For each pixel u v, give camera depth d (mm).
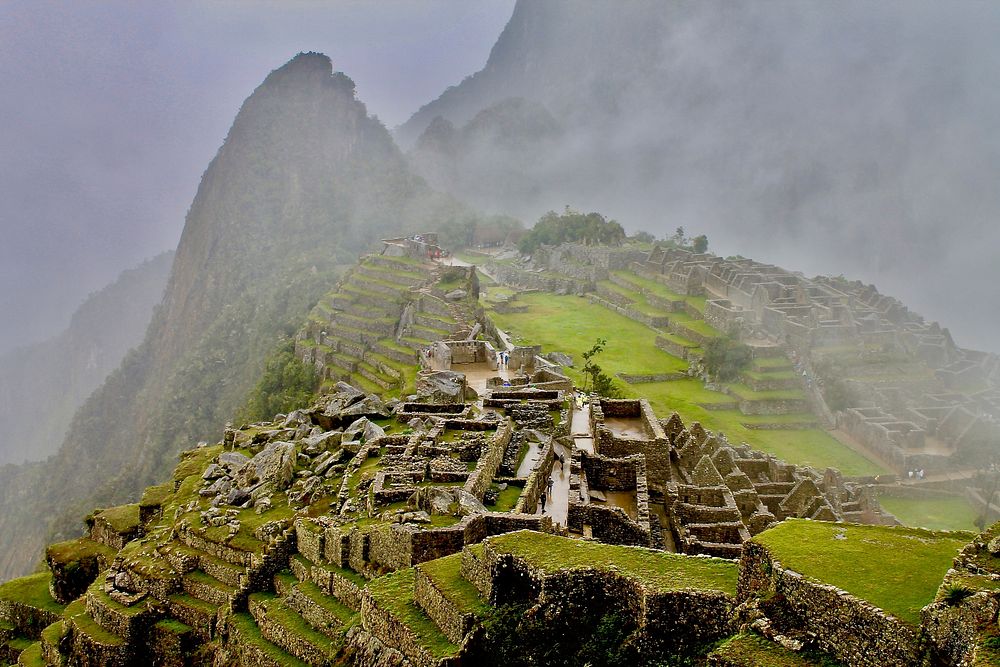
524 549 31344
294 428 74875
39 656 58219
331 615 42250
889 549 25391
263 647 43688
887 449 139625
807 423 157250
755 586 26000
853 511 89375
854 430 151875
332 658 38312
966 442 137000
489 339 149125
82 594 64188
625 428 71938
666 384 172750
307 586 45469
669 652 27000
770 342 188375
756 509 69812
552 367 116188
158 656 52531
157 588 55031
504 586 31000
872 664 22266
